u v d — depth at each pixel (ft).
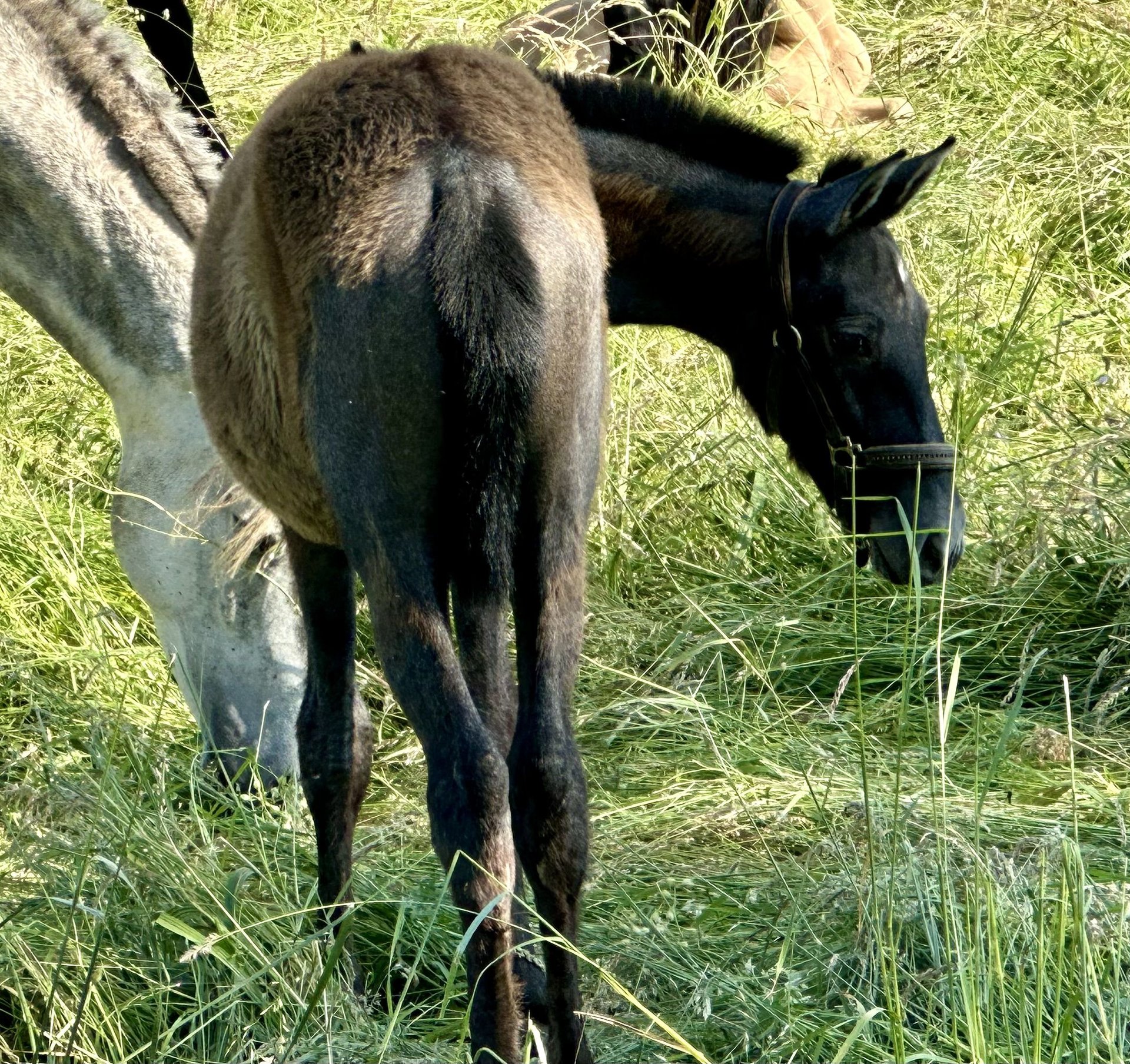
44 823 42.63
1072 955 33.06
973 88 90.33
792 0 86.84
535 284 29.84
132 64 45.68
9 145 43.83
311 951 36.47
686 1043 29.91
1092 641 52.34
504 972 29.12
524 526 30.99
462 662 31.76
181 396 44.78
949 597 54.85
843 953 36.78
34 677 51.78
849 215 40.73
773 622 53.57
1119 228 79.51
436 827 28.91
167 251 44.68
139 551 45.68
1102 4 97.25
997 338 66.69
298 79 34.71
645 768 47.98
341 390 30.40
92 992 35.17
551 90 35.40
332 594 36.88
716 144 43.29
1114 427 59.93
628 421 61.93
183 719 51.78
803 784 45.73
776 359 43.01
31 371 68.18
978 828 34.45
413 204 30.17
